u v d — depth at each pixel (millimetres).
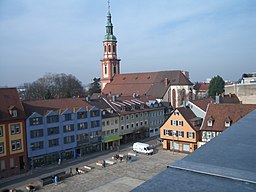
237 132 6836
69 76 138625
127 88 107562
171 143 56719
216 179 3998
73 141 53531
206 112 54750
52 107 52719
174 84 98562
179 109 55500
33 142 47219
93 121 57531
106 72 116938
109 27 115875
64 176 40562
